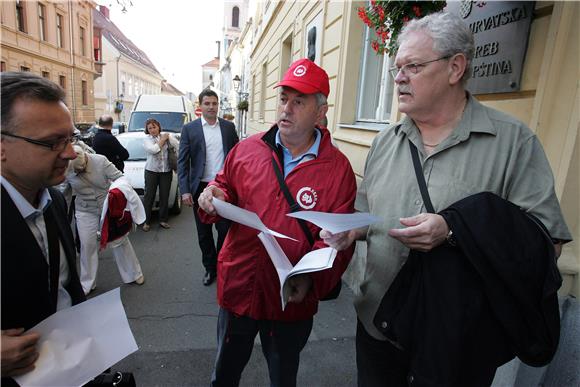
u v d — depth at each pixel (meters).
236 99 24.69
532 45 1.75
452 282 1.02
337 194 1.54
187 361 2.40
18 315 0.95
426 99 1.19
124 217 3.28
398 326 1.11
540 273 0.99
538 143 1.14
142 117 9.12
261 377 2.27
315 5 5.74
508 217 1.01
